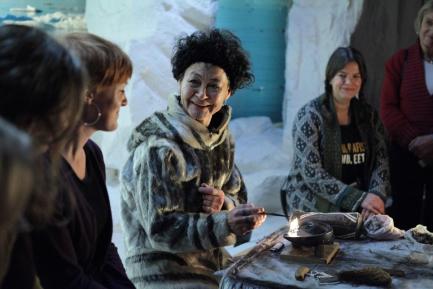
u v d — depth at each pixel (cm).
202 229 178
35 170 73
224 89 194
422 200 322
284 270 171
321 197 262
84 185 147
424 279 168
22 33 94
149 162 182
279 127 500
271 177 419
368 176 272
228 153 208
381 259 183
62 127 98
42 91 91
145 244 191
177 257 191
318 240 183
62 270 132
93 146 156
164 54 394
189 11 408
